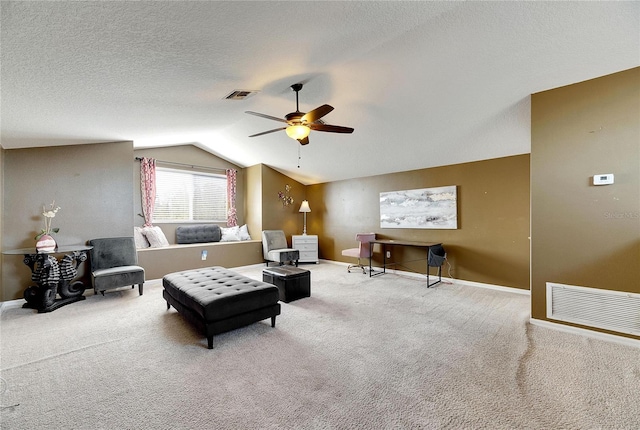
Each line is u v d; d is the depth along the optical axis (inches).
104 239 161.6
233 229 254.1
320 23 76.0
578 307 106.0
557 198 110.0
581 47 89.3
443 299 151.8
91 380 76.5
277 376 78.5
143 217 214.5
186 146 236.7
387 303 144.8
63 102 101.6
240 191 273.9
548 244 112.0
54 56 71.7
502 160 171.6
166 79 97.6
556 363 84.9
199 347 96.0
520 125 138.6
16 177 145.7
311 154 217.5
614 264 99.7
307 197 293.9
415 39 92.2
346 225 259.4
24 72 77.4
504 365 84.0
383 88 125.1
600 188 102.0
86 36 65.3
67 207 157.8
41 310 130.3
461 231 187.5
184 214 238.2
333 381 76.0
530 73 104.2
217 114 154.7
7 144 137.3
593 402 67.1
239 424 60.2
